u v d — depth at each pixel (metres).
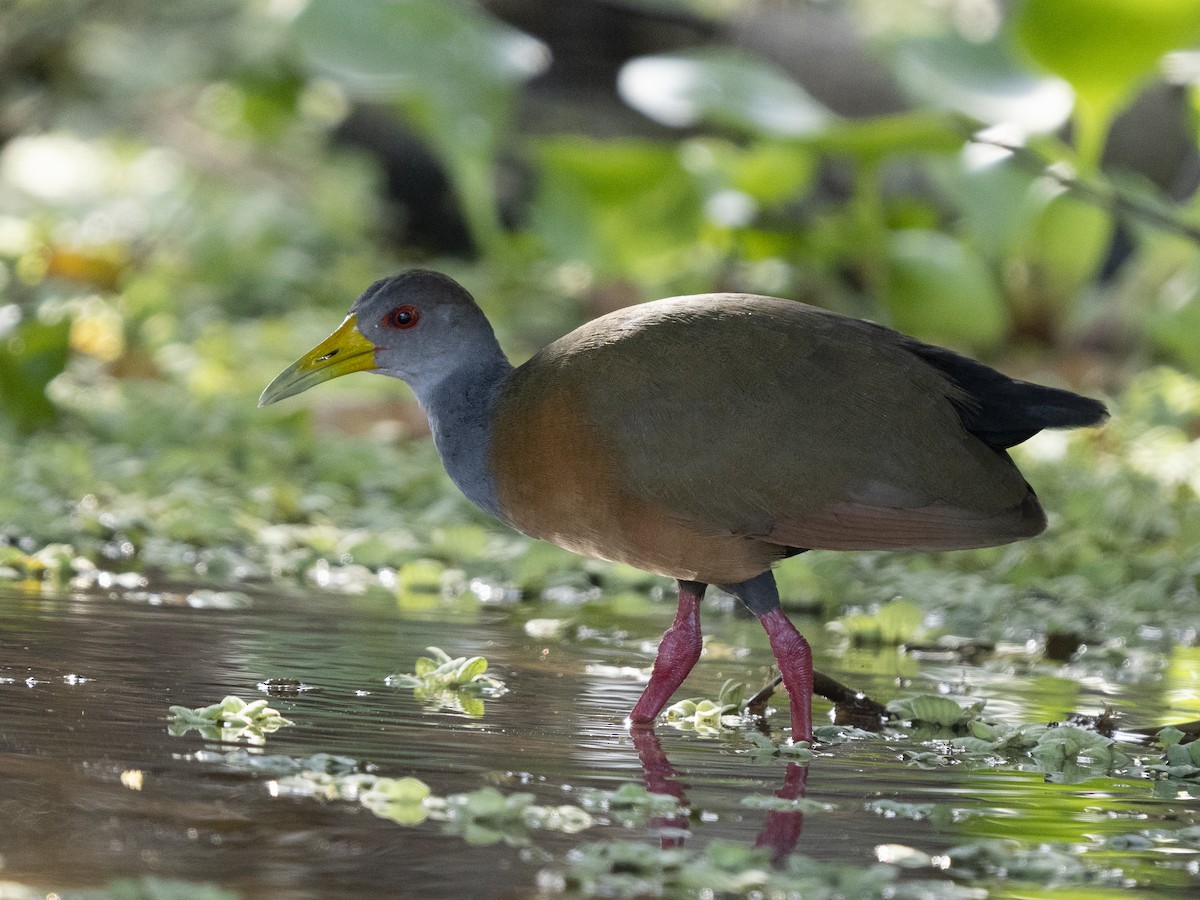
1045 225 22.41
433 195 28.36
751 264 22.97
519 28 26.42
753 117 19.27
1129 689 9.85
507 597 12.11
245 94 28.34
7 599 10.36
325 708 8.15
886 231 22.42
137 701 8.01
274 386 9.69
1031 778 7.67
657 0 26.09
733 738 8.27
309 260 26.06
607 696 8.95
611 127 25.84
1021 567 13.27
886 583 13.03
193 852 5.90
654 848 6.27
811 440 8.49
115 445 15.94
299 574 12.32
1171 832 6.82
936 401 8.60
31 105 27.59
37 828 6.05
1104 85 14.57
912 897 5.85
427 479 15.38
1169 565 13.37
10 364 15.71
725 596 12.68
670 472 8.54
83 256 22.78
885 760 7.94
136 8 27.94
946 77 18.31
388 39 20.20
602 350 8.76
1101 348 22.95
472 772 7.21
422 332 9.58
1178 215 20.12
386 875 5.79
